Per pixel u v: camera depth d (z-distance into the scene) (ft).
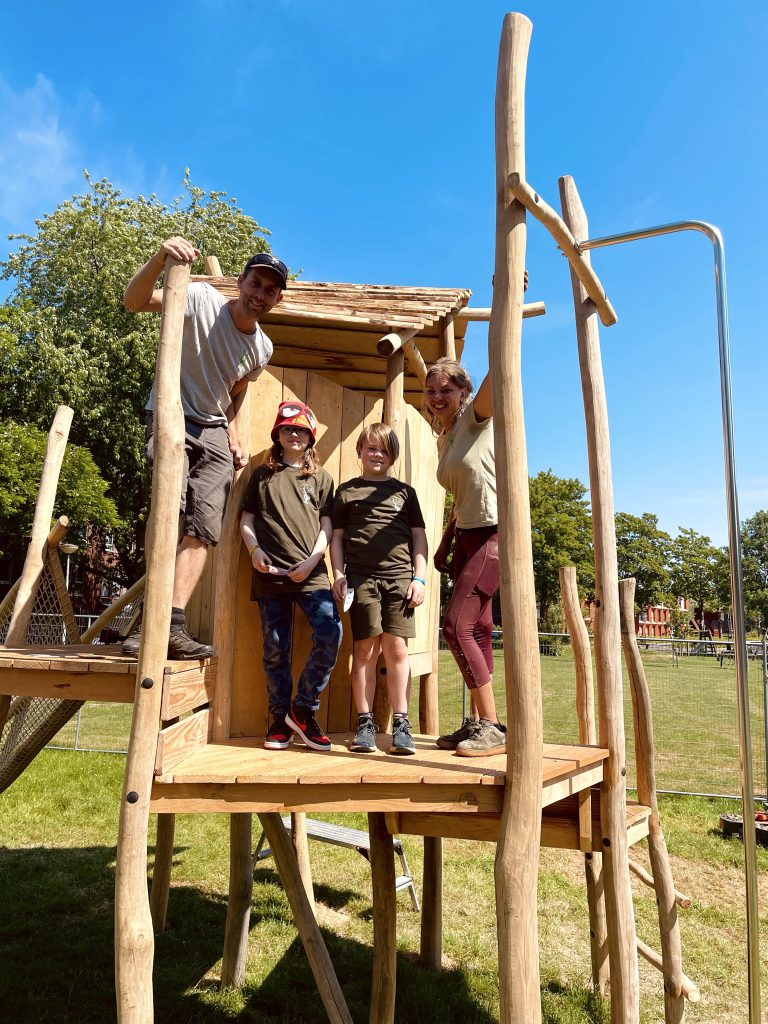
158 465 7.63
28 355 75.25
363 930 16.61
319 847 22.47
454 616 9.65
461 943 15.99
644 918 17.79
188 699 8.59
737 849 22.75
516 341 7.72
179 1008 12.84
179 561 8.99
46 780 28.58
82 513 71.56
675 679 59.57
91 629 15.24
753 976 8.43
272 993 13.50
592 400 10.61
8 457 65.00
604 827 9.99
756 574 212.64
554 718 41.52
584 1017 12.67
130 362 79.05
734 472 9.07
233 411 10.36
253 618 10.55
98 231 82.12
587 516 139.44
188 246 8.05
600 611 10.28
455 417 10.85
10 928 15.81
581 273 9.84
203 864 20.54
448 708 43.21
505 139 7.93
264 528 9.91
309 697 9.41
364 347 15.74
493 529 9.94
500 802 7.49
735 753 36.17
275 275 9.62
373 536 10.10
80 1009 12.62
